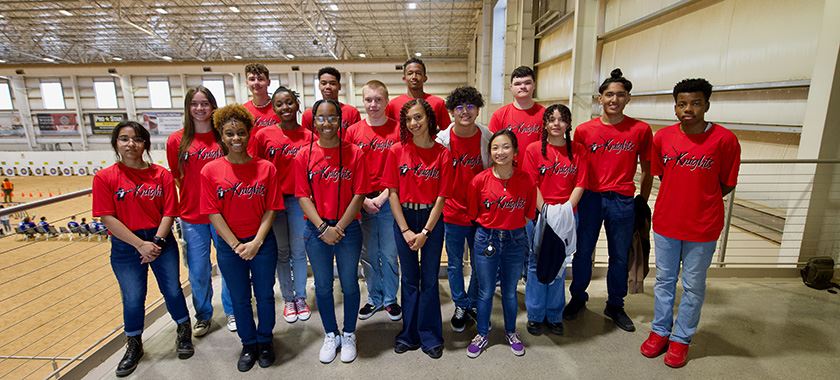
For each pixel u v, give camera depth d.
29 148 21.30
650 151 2.39
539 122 2.68
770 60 3.33
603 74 6.39
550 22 8.80
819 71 2.90
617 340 2.42
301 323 2.66
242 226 2.08
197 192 2.38
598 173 2.45
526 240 2.28
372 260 2.70
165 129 20.88
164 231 2.19
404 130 2.12
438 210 2.12
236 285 2.13
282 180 2.59
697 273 2.11
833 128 2.93
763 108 3.46
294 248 2.65
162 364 2.25
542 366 2.19
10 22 14.61
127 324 2.22
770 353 2.27
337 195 2.13
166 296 2.30
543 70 9.74
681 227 2.10
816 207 3.14
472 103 2.23
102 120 20.94
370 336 2.50
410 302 2.28
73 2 12.16
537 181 2.46
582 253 2.55
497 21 13.27
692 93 1.99
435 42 20.44
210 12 13.62
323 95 2.87
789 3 3.14
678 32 4.51
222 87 20.77
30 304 6.06
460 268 2.43
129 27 15.46
